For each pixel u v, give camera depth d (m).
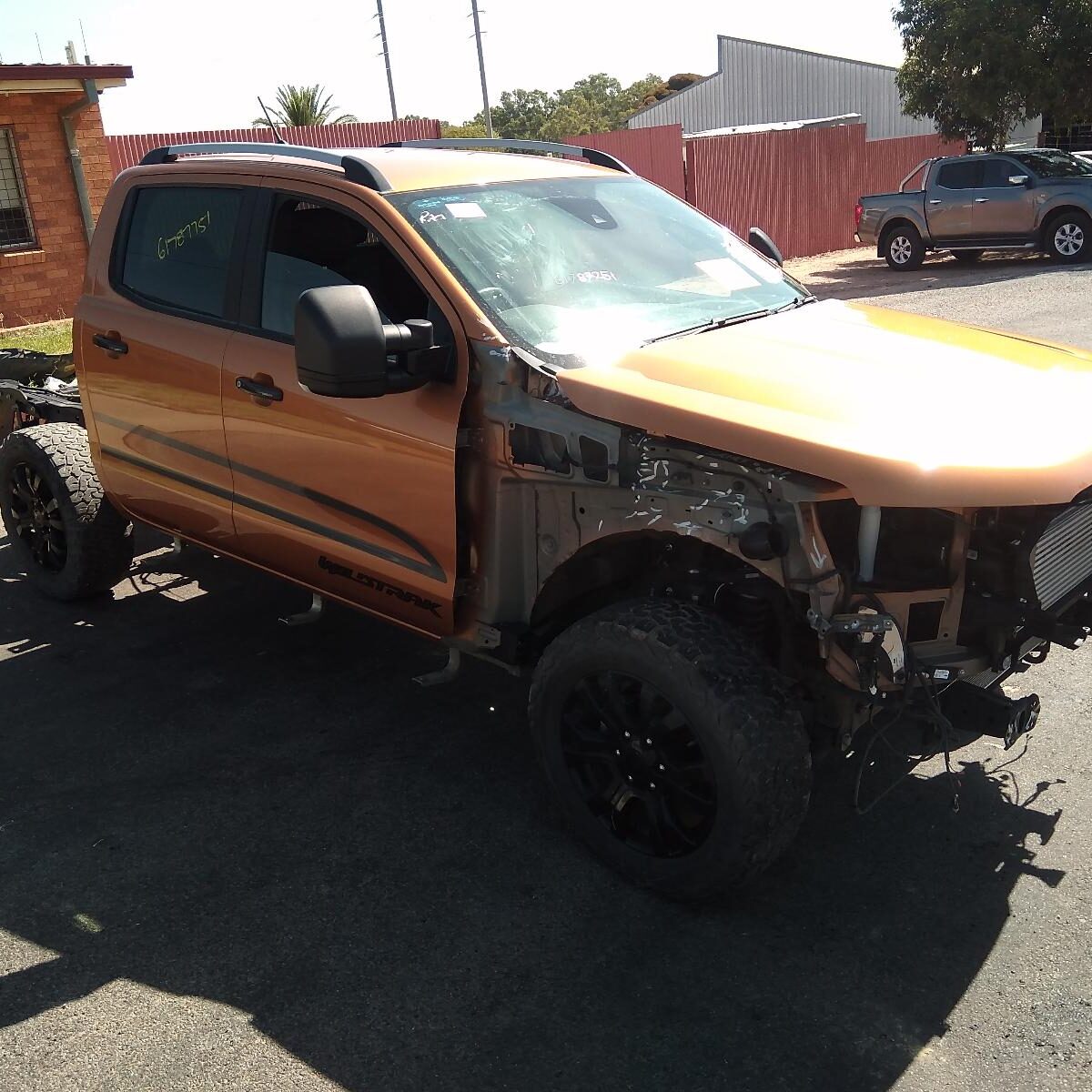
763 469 2.76
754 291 4.00
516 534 3.34
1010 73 21.00
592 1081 2.52
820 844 3.37
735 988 2.79
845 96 39.69
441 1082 2.53
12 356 6.00
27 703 4.36
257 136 16.80
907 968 2.84
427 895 3.19
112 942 3.01
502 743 4.02
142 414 4.39
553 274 3.59
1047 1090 2.45
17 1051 2.63
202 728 4.15
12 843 3.46
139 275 4.41
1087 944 2.90
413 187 3.68
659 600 3.06
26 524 5.32
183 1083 2.53
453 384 3.32
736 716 2.79
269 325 3.87
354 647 4.81
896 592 2.86
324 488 3.73
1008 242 16.83
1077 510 3.02
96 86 14.43
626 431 2.98
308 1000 2.79
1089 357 3.62
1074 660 4.48
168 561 5.70
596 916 3.08
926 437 2.73
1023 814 3.47
